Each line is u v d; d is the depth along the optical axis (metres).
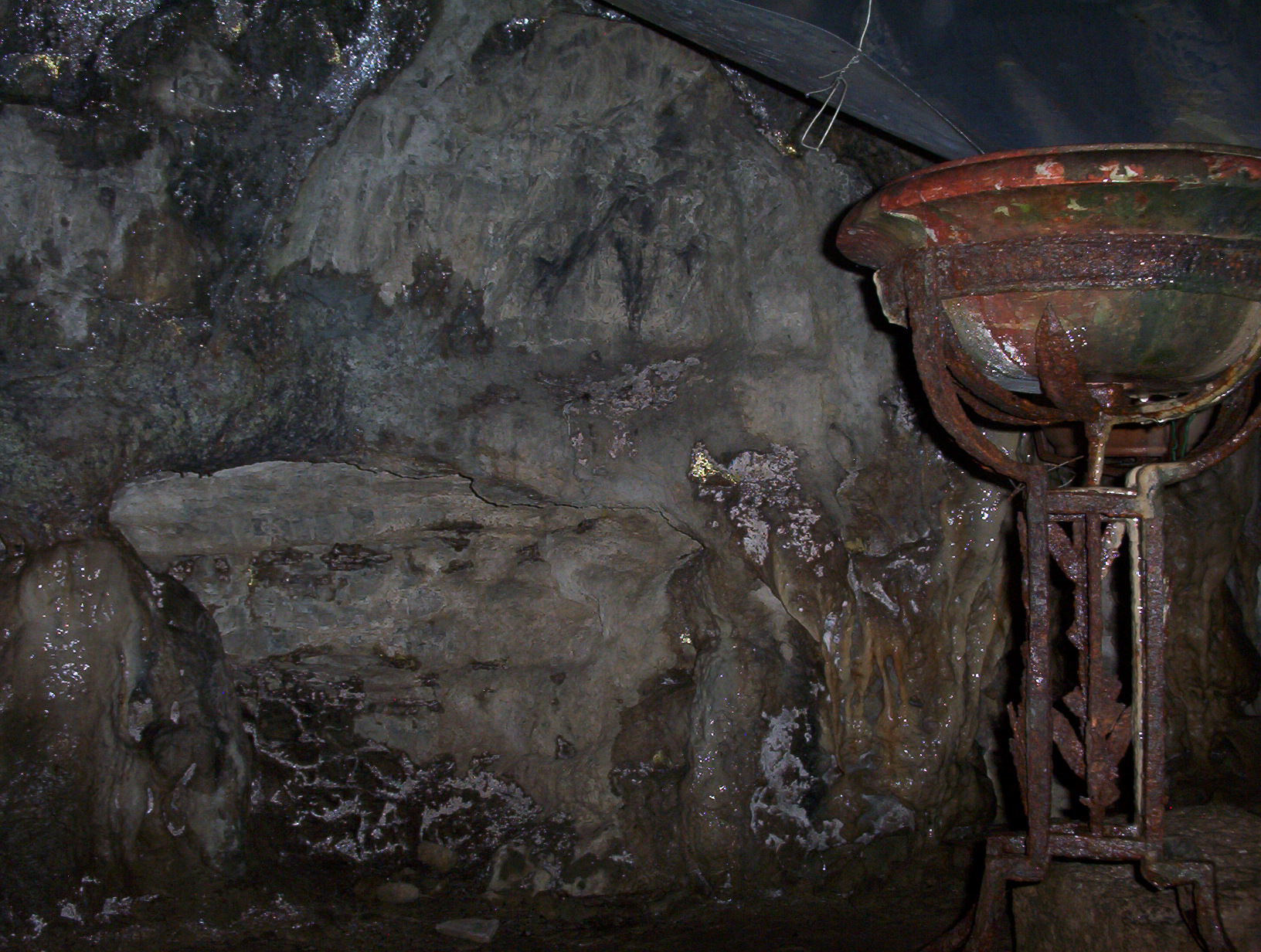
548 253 2.51
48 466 2.32
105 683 2.41
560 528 3.00
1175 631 3.02
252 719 2.91
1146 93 1.93
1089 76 1.91
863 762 2.80
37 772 2.30
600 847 2.84
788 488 2.79
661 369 2.69
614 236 2.54
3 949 2.22
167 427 2.38
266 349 2.40
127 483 2.50
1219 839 1.94
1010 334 1.64
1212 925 1.66
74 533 2.41
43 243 2.11
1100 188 1.45
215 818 2.56
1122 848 1.72
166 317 2.26
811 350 2.72
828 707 2.85
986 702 3.04
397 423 2.60
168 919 2.41
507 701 3.04
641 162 2.46
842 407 2.77
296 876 2.70
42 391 2.25
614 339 2.61
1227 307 1.58
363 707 3.00
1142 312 1.55
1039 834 1.74
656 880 2.79
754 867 2.76
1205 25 1.78
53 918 2.29
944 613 2.78
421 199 2.38
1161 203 1.46
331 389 2.51
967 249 1.61
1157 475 1.71
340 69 2.14
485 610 3.02
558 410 2.71
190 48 2.04
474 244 2.46
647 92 2.36
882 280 1.85
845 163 2.57
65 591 2.37
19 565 2.38
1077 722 2.80
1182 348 1.59
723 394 2.76
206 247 2.24
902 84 2.00
